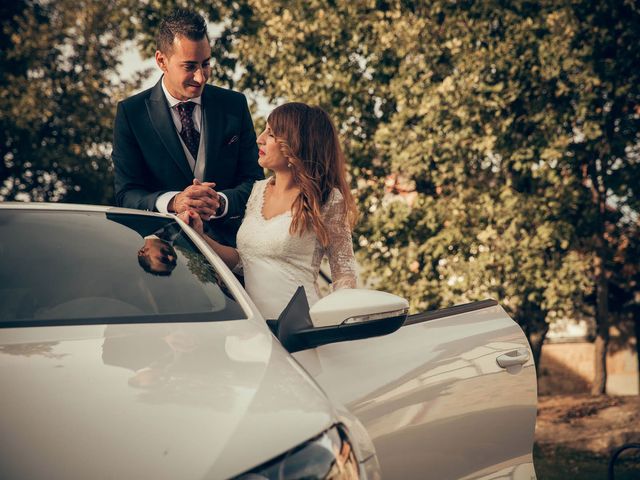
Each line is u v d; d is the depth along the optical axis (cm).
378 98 1057
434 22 1009
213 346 200
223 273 252
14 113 1285
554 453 917
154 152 369
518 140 1018
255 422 163
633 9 982
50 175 1461
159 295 231
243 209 329
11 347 191
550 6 996
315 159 299
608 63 972
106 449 150
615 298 1795
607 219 1141
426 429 253
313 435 164
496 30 1030
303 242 294
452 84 949
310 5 1033
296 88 1016
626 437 959
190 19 354
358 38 1015
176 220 283
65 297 223
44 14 1452
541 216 1009
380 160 1094
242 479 150
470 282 992
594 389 1321
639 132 1079
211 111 373
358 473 170
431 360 262
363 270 1133
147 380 174
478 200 1027
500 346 286
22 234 248
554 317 1107
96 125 1388
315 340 226
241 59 1095
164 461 149
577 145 1053
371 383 243
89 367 179
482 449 270
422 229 1078
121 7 1167
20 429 153
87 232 256
